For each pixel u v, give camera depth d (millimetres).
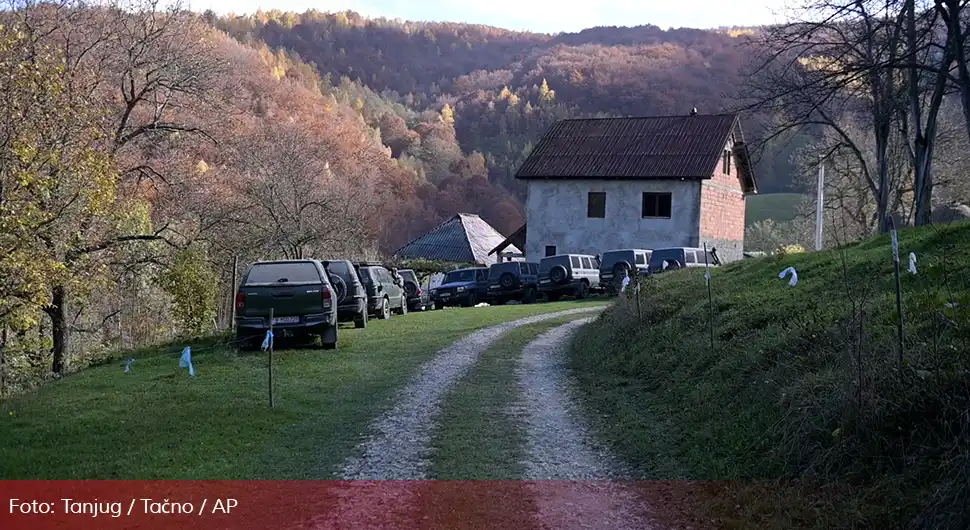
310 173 35000
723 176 40000
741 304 11844
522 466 7059
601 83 85688
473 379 11805
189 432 8117
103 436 7980
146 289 31016
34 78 14758
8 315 16688
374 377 11805
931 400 5809
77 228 18469
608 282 31594
